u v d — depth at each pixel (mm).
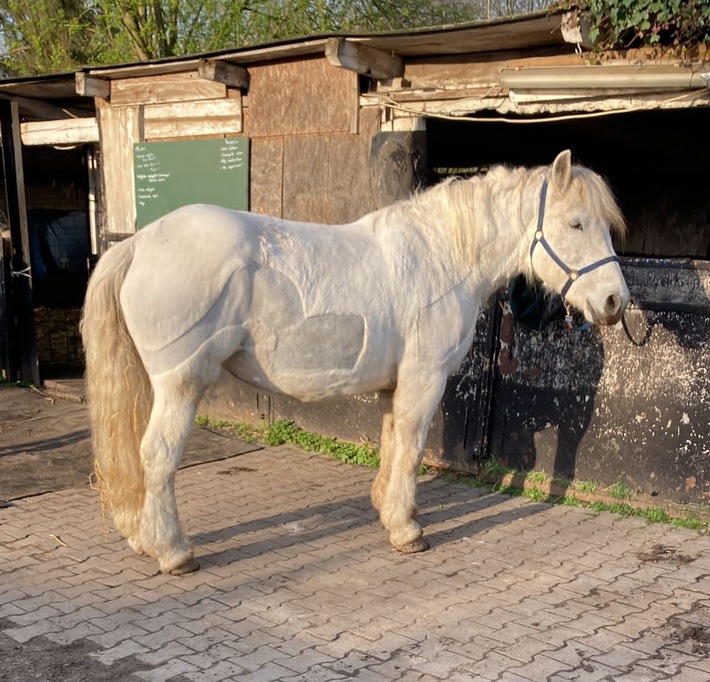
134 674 2701
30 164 10008
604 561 3750
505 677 2715
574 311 4504
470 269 3732
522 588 3449
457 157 8961
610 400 4469
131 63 6211
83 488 4777
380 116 5324
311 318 3398
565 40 4191
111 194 7125
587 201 3588
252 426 6184
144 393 3432
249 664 2779
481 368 4910
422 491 4781
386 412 4027
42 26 13156
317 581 3500
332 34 4848
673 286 4207
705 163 8914
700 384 4168
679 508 4254
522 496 4676
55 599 3275
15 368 7832
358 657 2840
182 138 6500
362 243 3613
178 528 3502
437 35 4500
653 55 4148
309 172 5738
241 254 3289
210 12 12422
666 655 2885
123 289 3305
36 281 9672
